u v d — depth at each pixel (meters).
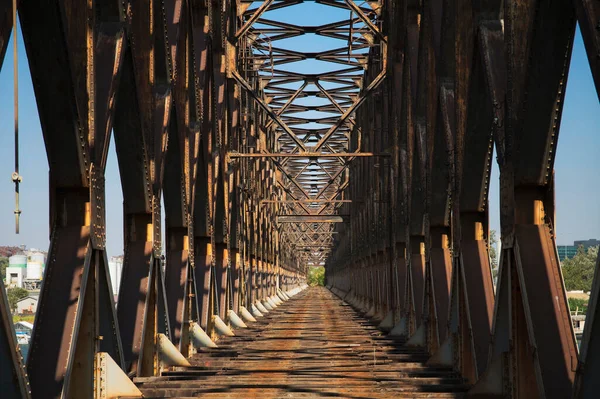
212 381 16.45
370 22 31.77
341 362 20.62
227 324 32.53
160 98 18.25
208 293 27.05
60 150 11.39
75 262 11.50
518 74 11.70
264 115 58.12
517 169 11.70
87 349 11.94
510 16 11.84
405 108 26.98
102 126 12.62
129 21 14.17
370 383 16.31
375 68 41.94
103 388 12.24
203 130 26.12
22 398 8.96
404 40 26.70
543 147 11.45
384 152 31.66
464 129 15.84
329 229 118.38
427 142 20.94
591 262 27.67
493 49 13.65
